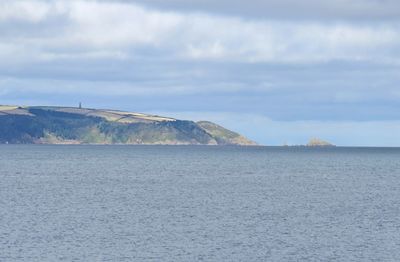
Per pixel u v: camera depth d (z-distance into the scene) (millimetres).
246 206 97812
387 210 94000
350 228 76562
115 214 87125
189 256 60875
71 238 68375
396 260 59812
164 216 85688
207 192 119562
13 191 118812
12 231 71938
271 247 65062
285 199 108625
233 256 61062
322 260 59750
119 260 58938
